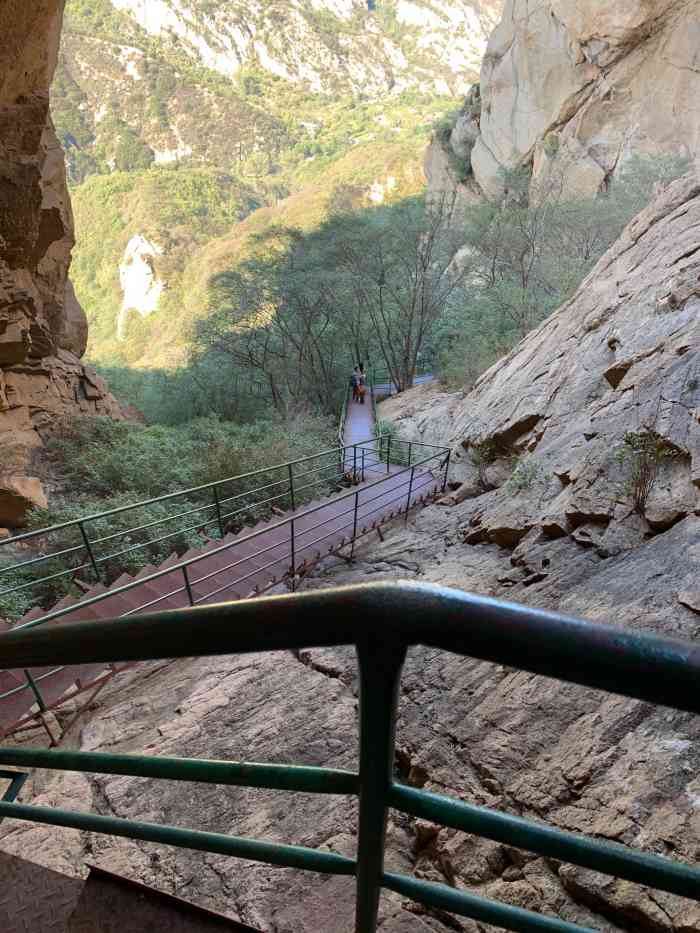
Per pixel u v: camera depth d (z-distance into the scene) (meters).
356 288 24.02
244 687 4.59
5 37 10.20
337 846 3.09
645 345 7.15
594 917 2.33
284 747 3.89
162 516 9.95
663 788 2.61
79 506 11.19
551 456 7.15
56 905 1.23
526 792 2.91
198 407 26.05
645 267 9.30
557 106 34.22
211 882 3.05
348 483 11.61
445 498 8.98
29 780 3.94
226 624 0.60
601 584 4.28
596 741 2.97
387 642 0.50
